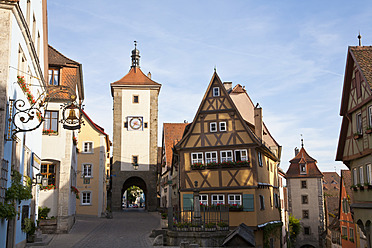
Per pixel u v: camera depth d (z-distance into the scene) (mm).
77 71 26031
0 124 11484
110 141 56094
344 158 22438
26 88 14500
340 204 34250
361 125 19750
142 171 51625
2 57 11891
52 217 23938
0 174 11219
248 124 29297
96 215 39719
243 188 25625
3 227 12172
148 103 53000
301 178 54750
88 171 40281
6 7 12125
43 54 20953
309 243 53125
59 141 24828
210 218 25250
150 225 31219
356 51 20375
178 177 28484
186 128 29609
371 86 18031
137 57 56188
